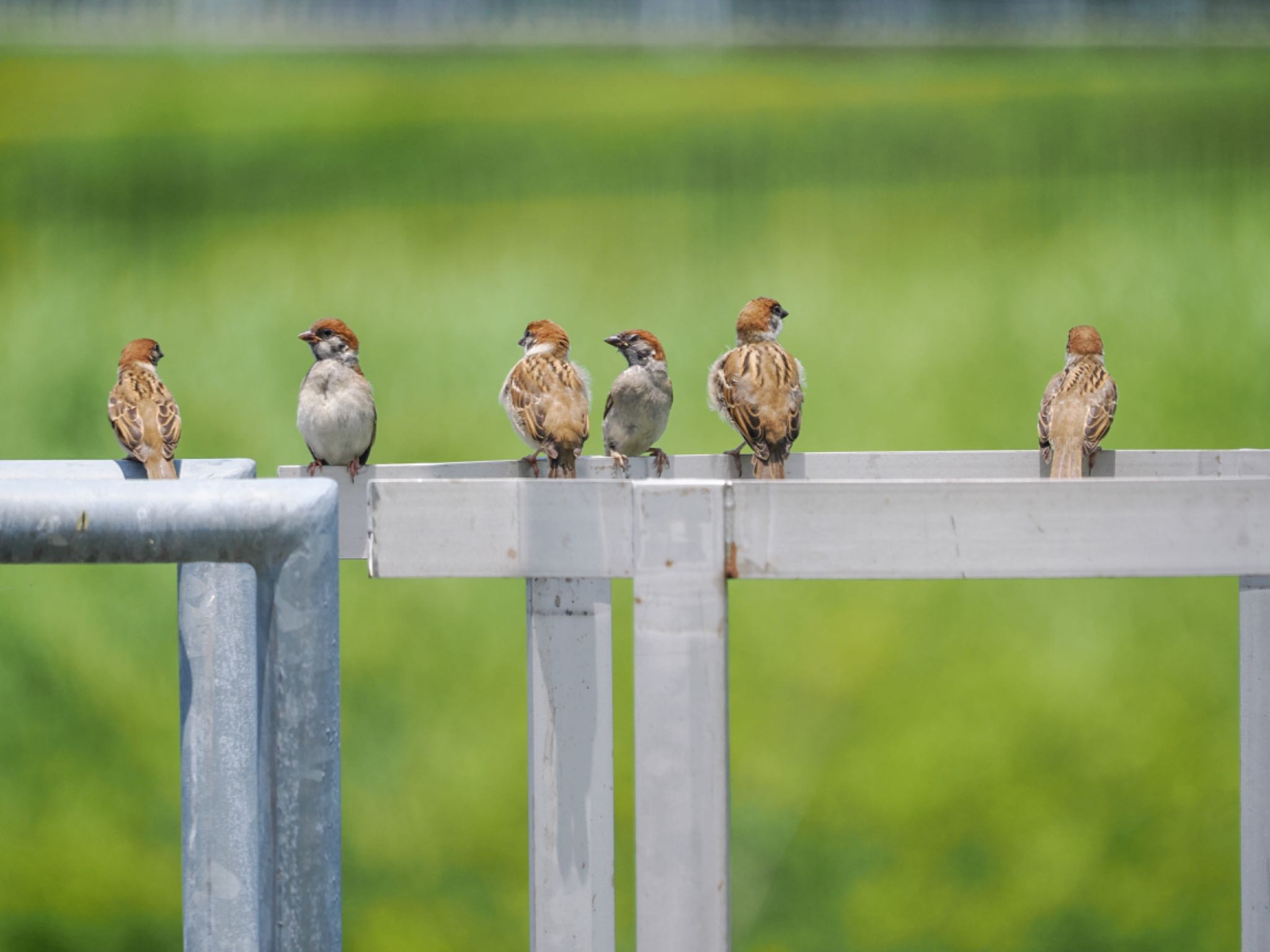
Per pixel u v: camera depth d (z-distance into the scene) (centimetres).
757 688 1580
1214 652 1584
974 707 1538
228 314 2508
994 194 3066
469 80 4769
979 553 288
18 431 2238
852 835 1410
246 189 3375
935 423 2147
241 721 322
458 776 1505
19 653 1620
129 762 1562
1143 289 2420
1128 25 5406
